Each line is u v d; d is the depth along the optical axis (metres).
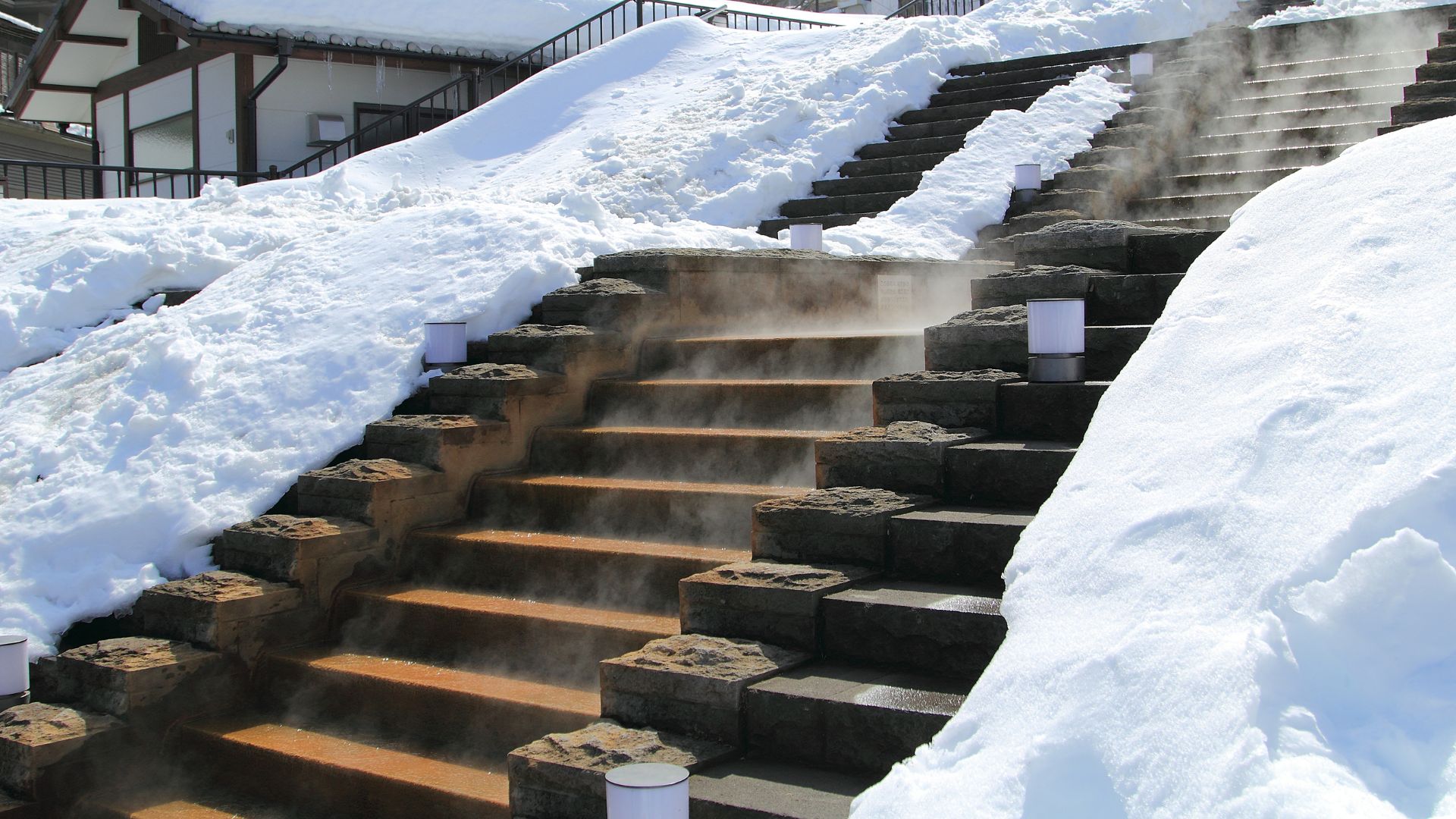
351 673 5.01
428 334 6.59
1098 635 3.09
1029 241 5.75
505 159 14.82
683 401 6.13
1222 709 2.73
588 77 16.52
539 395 6.28
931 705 3.45
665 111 14.47
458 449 5.96
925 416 4.92
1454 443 3.03
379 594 5.44
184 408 6.72
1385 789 2.50
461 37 20.14
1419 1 13.82
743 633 4.11
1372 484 3.05
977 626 3.67
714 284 7.08
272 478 6.11
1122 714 2.84
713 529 5.18
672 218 11.72
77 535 6.01
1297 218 4.42
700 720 3.78
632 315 6.68
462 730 4.64
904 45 14.20
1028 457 4.29
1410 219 4.04
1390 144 4.61
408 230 8.10
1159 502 3.40
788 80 14.11
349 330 7.04
